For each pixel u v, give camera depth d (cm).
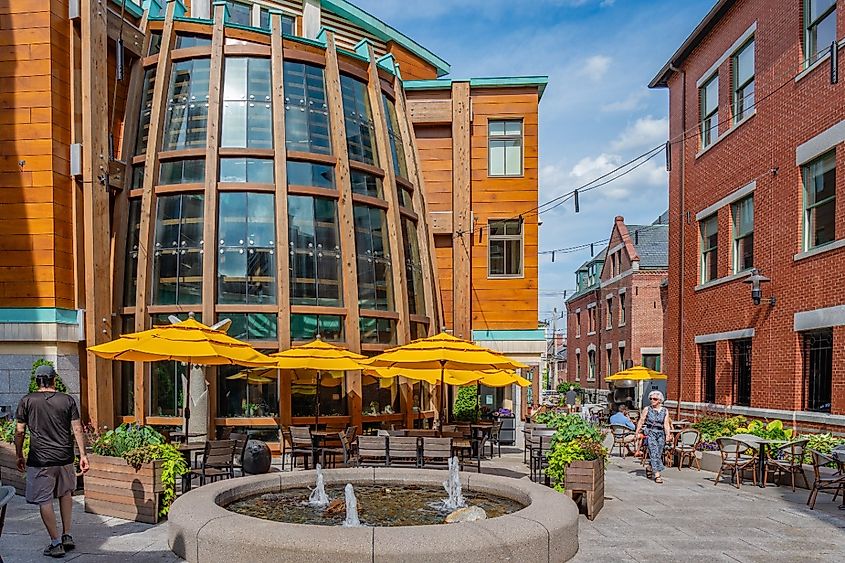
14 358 1429
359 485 1077
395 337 1811
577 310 5022
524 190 2158
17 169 1461
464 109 2148
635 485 1318
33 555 766
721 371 1917
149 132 1669
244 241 1645
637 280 3641
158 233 1655
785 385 1562
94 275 1520
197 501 805
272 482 1009
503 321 2130
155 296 1628
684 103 2244
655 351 3600
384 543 635
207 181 1623
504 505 942
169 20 1742
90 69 1541
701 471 1532
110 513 966
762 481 1304
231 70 1738
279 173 1662
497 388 2333
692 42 2123
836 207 1381
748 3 1788
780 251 1600
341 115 1773
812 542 867
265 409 1617
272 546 642
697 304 2112
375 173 1841
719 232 1955
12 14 1475
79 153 1520
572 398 4119
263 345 1598
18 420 767
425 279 1972
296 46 1823
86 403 1513
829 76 1406
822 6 1462
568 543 752
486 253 2148
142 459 941
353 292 1692
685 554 802
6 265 1448
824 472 1255
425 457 1223
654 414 1380
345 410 1683
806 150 1492
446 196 2170
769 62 1669
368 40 2078
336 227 1736
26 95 1470
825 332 1441
